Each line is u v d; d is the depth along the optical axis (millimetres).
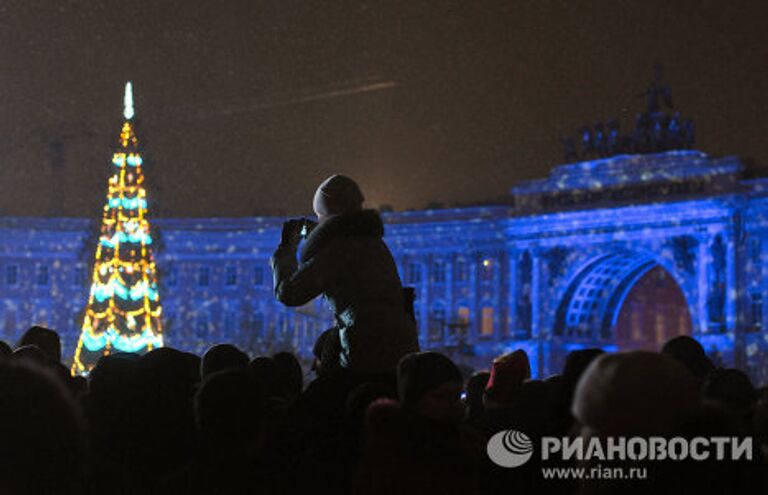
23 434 5395
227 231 131250
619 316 130375
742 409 10312
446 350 114438
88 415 10773
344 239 10633
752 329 106250
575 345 120000
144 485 10727
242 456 8023
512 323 119938
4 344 14469
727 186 108250
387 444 8188
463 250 122938
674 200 110500
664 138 113375
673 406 5988
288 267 10875
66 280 130875
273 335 119875
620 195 114188
